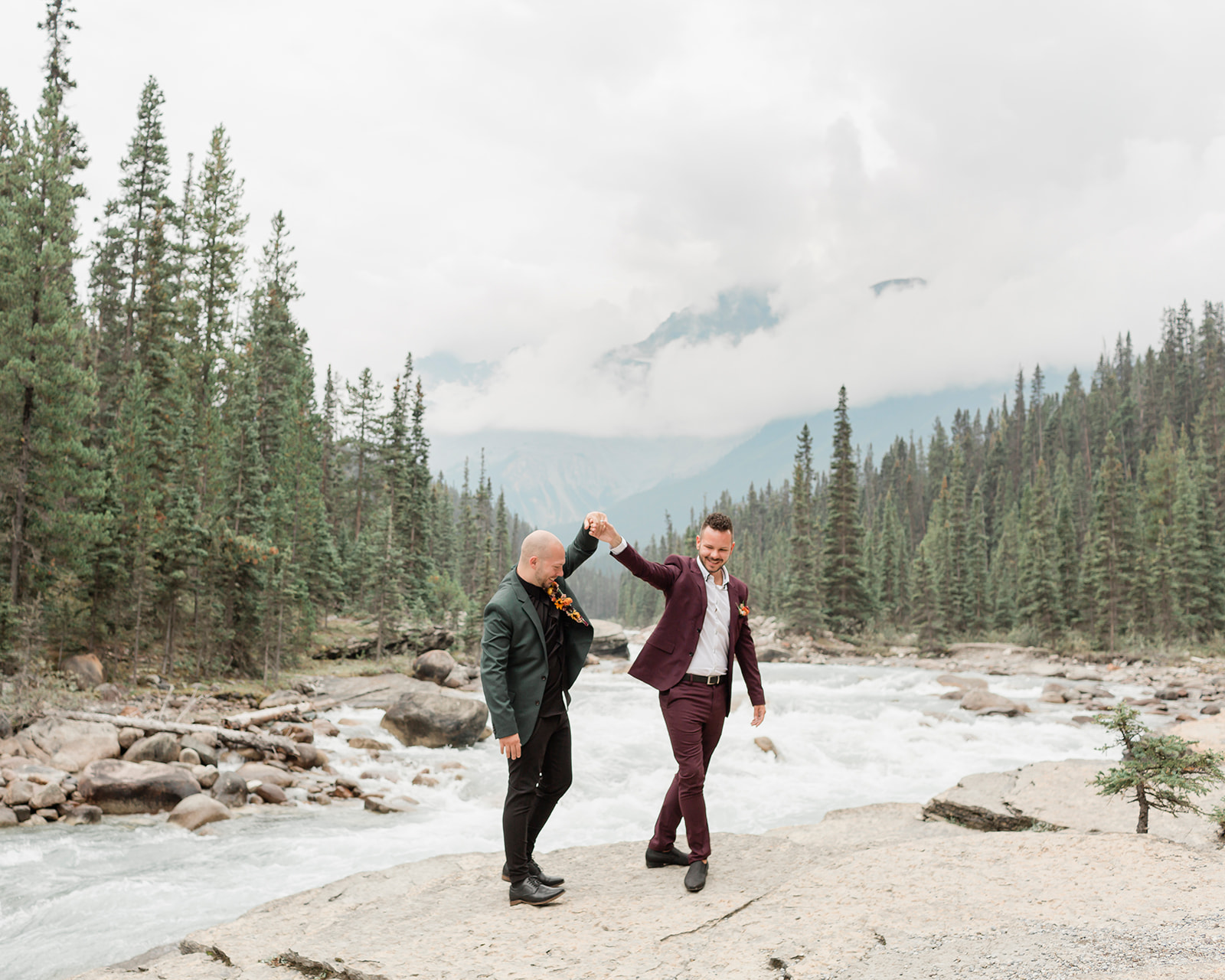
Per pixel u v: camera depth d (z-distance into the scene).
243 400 31.45
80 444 21.94
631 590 181.88
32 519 21.25
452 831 11.38
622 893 4.77
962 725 20.44
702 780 4.90
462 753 17.70
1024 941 3.62
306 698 23.59
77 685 19.20
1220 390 102.81
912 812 9.52
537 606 4.68
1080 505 103.94
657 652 5.02
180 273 40.94
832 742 17.83
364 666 33.59
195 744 14.72
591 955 3.85
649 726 20.06
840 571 65.19
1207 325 128.12
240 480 29.33
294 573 30.44
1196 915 3.82
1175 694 31.31
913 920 4.00
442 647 40.25
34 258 21.56
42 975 6.46
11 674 18.42
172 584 24.34
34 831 10.90
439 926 4.41
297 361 51.16
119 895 8.36
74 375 21.58
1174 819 8.09
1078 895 4.23
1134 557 57.38
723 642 5.00
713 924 4.17
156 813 12.20
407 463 58.00
